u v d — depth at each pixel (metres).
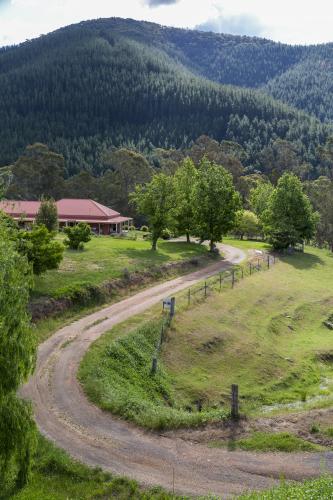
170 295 41.84
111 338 30.41
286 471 16.81
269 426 20.22
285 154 164.75
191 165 74.19
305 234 76.00
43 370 25.67
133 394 24.69
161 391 27.48
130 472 16.80
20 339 14.62
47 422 20.30
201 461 17.61
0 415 14.01
